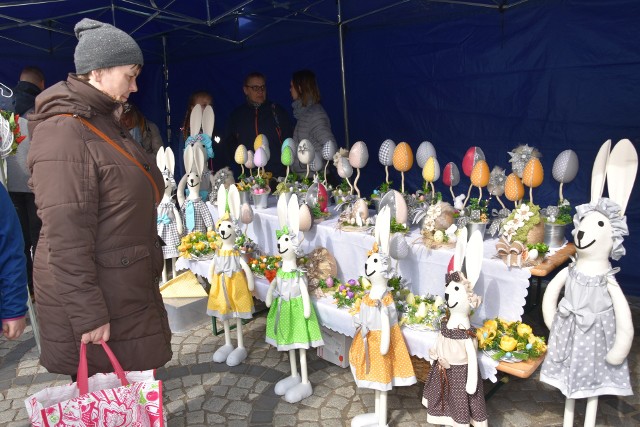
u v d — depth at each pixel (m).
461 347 2.47
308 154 4.13
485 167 3.13
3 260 1.89
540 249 2.72
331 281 3.30
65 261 1.84
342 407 3.14
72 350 2.05
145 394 1.94
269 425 3.00
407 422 2.94
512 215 2.92
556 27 4.53
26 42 6.68
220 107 7.52
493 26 4.91
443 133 5.54
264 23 6.55
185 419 3.08
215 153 5.55
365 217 3.49
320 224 3.68
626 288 4.53
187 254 4.08
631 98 4.26
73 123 1.90
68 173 1.84
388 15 5.56
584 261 2.46
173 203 4.62
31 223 4.86
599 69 4.37
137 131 5.40
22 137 3.28
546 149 4.82
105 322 1.93
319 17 5.64
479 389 2.50
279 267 3.38
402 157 3.54
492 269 2.79
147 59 8.00
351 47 6.00
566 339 2.48
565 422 2.63
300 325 3.13
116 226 2.01
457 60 5.24
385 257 2.68
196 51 7.54
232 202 3.63
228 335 3.79
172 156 4.54
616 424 2.85
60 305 2.01
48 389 1.90
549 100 4.71
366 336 2.72
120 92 2.04
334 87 6.29
